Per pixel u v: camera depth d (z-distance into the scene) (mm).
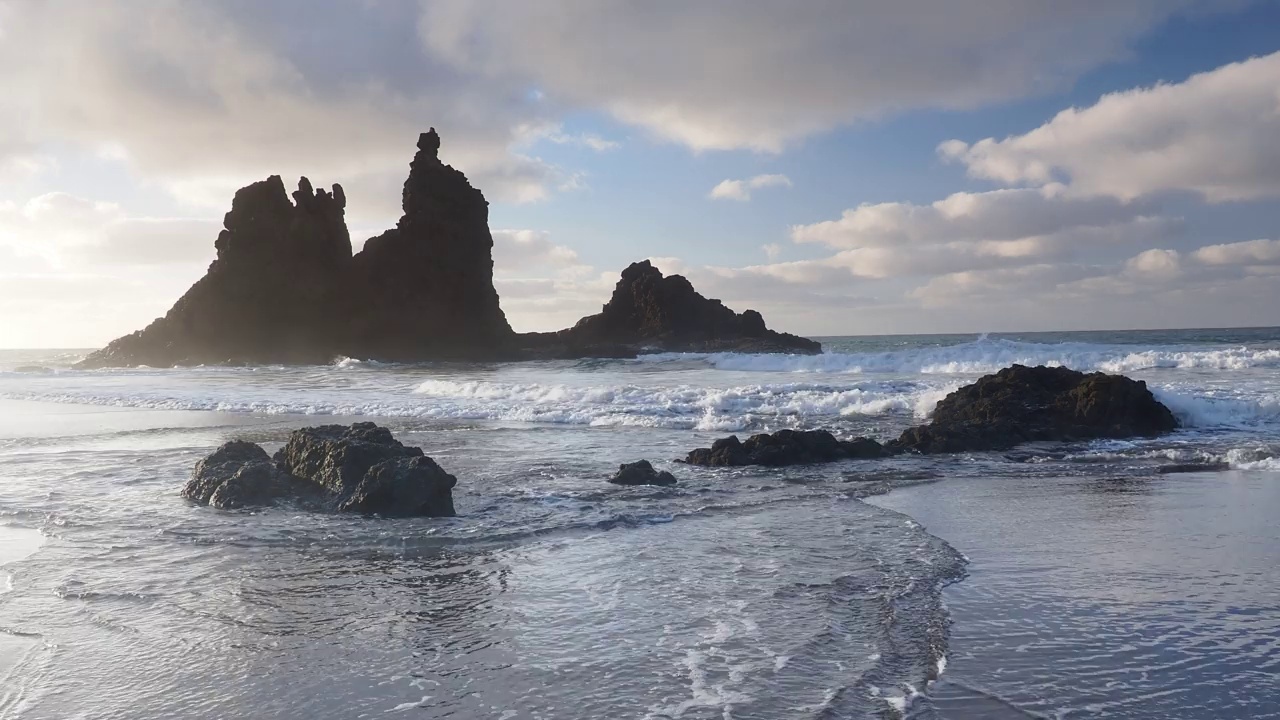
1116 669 5344
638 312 85000
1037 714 4730
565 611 6688
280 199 77250
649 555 8398
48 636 6277
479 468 14000
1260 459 14070
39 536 9547
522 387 27781
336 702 5059
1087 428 17391
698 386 29891
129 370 58844
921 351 40531
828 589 7121
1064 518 9930
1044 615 6383
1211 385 23609
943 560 7980
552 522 9953
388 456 11656
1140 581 7223
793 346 77062
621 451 16000
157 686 5336
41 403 29953
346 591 7328
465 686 5254
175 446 17188
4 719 4895
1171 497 11164
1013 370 20281
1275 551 8180
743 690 5090
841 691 5051
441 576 7773
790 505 10891
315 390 32594
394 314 78375
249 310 74750
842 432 18250
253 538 9312
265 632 6301
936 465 14398
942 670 5363
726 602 6824
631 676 5344
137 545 9039
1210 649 5656
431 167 81438
